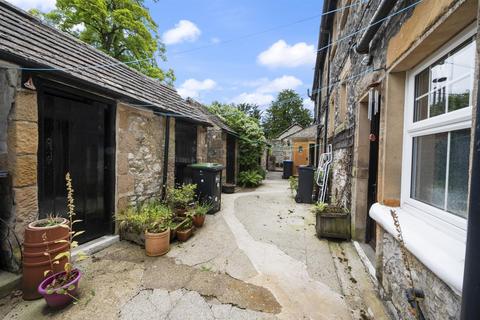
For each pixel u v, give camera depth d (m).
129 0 11.06
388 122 2.17
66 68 2.74
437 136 1.69
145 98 4.06
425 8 1.50
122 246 3.28
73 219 3.01
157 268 2.71
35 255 2.11
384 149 2.20
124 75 4.36
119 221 3.52
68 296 2.02
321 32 7.90
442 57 1.63
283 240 3.69
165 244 3.08
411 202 1.97
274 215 5.18
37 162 2.47
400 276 1.84
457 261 1.21
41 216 2.57
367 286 2.43
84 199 3.16
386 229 1.96
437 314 1.38
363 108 3.44
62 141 2.86
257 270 2.73
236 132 9.95
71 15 10.22
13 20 2.80
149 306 2.06
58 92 2.78
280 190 9.00
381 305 2.12
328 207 4.04
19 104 2.25
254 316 1.97
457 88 1.48
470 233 0.96
